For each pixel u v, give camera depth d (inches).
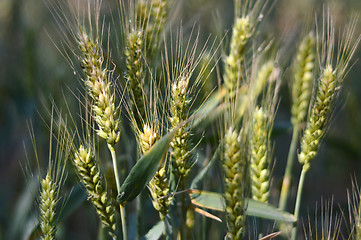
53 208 29.1
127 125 32.2
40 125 40.6
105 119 28.4
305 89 34.3
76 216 44.9
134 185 28.6
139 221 32.2
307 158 30.5
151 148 28.0
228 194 28.0
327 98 30.0
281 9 52.3
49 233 29.1
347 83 52.8
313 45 34.3
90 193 28.9
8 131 58.7
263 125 30.9
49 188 29.0
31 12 53.4
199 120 31.2
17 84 51.8
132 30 29.8
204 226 32.6
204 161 34.9
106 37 33.5
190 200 30.7
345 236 44.1
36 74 45.7
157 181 29.0
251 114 29.1
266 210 30.2
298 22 41.5
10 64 54.2
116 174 28.9
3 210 44.6
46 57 47.7
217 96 32.2
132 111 29.7
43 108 39.6
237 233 28.3
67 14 30.8
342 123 57.2
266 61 34.3
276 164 48.4
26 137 49.2
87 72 28.5
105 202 29.0
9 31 55.7
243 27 32.2
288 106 48.3
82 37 28.4
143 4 31.8
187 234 31.2
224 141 28.1
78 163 28.5
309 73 34.2
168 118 29.3
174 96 28.8
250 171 31.0
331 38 30.6
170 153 29.7
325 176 56.4
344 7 56.0
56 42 43.6
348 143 52.3
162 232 32.7
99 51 28.9
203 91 33.9
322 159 55.3
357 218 29.9
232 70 32.0
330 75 30.0
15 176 55.7
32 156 42.1
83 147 28.6
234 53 32.1
